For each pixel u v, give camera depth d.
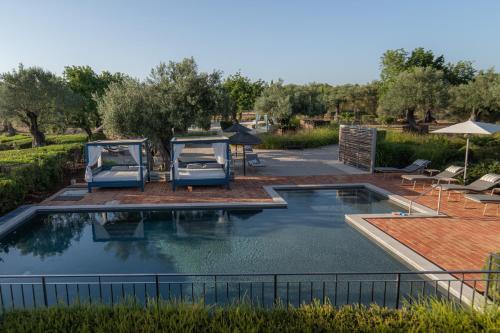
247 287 6.51
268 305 5.82
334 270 7.05
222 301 6.04
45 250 8.46
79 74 28.89
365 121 43.47
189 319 3.88
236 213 10.84
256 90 47.59
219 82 16.34
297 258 7.64
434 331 3.76
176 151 12.93
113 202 11.39
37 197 12.34
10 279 7.03
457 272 4.46
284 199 12.21
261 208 11.16
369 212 10.74
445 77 40.97
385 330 3.81
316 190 13.53
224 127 34.75
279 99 33.94
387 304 5.82
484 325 3.86
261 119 45.84
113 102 15.24
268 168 17.48
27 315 4.17
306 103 37.78
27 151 15.39
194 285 6.64
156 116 15.61
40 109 22.66
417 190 12.70
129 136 15.86
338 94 53.03
